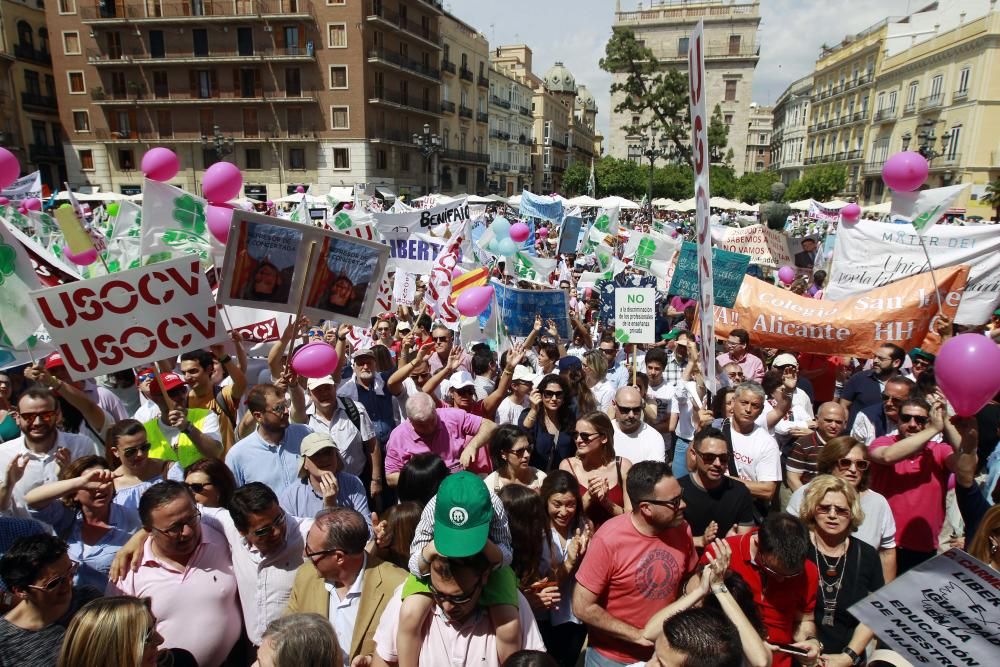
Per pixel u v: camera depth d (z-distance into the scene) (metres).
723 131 45.78
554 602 3.31
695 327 5.99
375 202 24.73
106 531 3.54
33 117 42.06
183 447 4.48
